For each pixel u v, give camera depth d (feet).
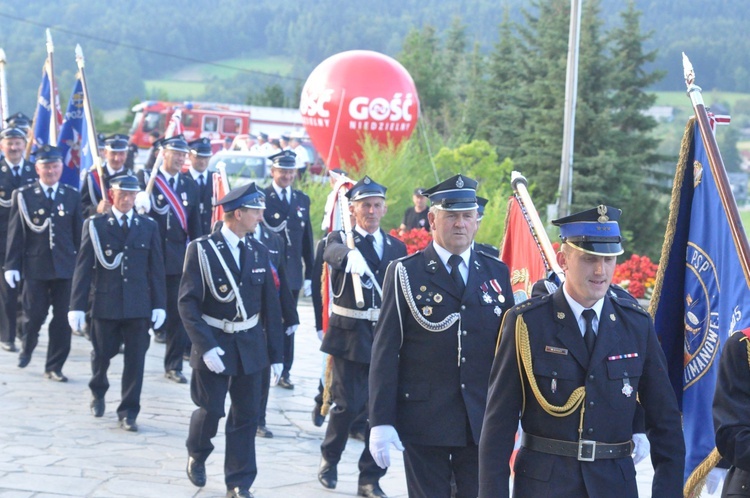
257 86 608.19
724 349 16.61
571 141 82.28
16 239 38.29
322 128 76.02
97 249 32.58
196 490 26.20
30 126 55.21
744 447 15.90
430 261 21.06
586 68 106.73
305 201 41.29
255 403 25.88
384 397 20.38
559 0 116.98
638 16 112.47
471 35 237.45
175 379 39.27
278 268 29.04
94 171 44.34
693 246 19.97
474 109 139.54
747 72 409.90
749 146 325.83
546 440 15.92
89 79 557.33
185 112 147.33
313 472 28.89
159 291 33.30
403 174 72.84
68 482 25.94
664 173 110.93
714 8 537.65
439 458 20.93
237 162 90.07
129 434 31.35
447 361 20.68
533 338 15.99
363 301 26.76
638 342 16.12
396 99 75.05
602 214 15.67
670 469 15.81
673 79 407.85
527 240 24.06
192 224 42.45
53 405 34.12
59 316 37.76
